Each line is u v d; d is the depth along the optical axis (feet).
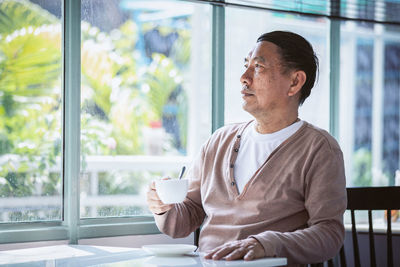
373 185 9.27
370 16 8.87
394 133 9.52
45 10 6.68
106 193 7.25
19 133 6.59
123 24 7.77
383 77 9.41
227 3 7.64
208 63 7.78
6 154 6.53
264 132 5.84
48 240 6.49
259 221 5.41
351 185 9.05
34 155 6.64
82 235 6.69
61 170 6.72
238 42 7.95
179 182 4.96
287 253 4.77
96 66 7.27
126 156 7.66
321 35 8.68
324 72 8.70
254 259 4.40
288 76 5.72
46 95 6.70
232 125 6.25
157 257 4.65
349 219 8.65
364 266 8.18
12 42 6.59
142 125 8.19
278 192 5.44
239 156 5.82
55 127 6.72
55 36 6.72
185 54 8.71
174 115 8.73
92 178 7.10
